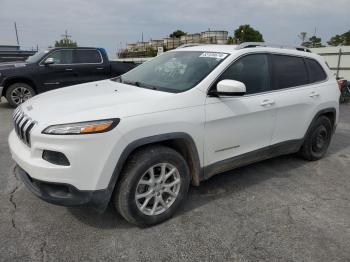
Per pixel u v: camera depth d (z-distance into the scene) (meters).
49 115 2.88
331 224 3.36
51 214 3.34
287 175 4.59
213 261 2.74
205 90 3.46
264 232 3.17
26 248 2.80
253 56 4.04
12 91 9.09
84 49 9.95
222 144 3.63
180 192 3.32
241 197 3.87
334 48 14.96
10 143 3.29
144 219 3.10
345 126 7.82
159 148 3.10
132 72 4.46
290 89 4.42
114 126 2.79
